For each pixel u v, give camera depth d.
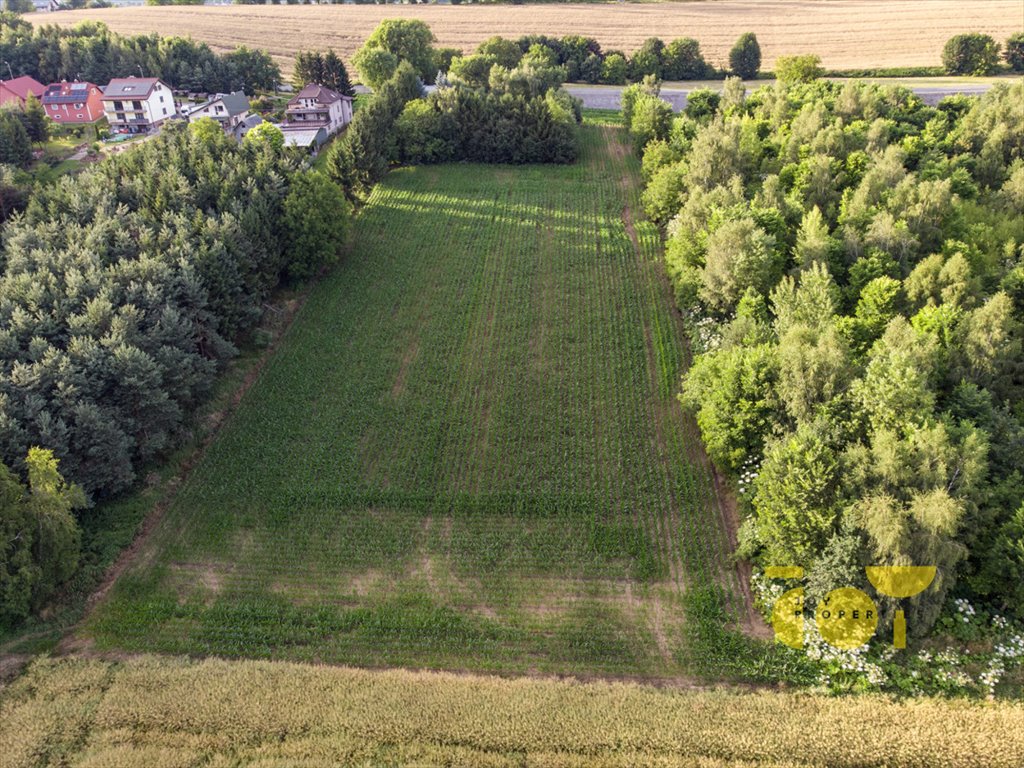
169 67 139.00
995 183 84.50
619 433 53.75
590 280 73.81
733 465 46.25
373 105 97.06
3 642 38.78
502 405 56.91
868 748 32.50
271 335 65.25
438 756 32.84
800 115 90.00
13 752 32.88
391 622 40.25
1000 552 37.16
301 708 34.97
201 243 61.12
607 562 43.78
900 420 40.28
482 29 173.50
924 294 55.94
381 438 53.88
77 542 42.56
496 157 103.62
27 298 51.19
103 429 45.03
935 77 140.12
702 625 39.44
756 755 32.62
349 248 79.81
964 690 35.12
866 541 36.91
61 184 71.62
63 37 144.75
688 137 93.50
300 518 47.19
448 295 71.62
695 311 63.25
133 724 34.31
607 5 190.50
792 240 66.31
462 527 46.47
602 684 36.28
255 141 82.56
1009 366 47.53
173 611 41.03
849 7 178.25
